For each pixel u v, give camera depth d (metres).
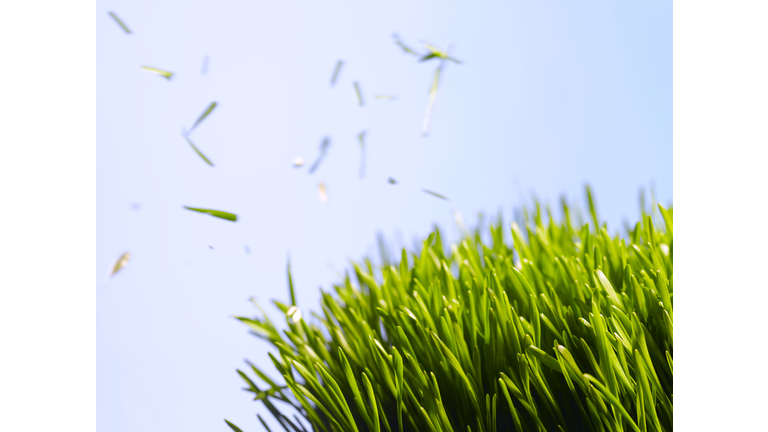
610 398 0.43
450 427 0.44
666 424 0.44
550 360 0.43
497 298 0.46
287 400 0.47
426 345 0.46
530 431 0.44
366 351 0.47
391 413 0.46
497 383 0.45
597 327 0.43
